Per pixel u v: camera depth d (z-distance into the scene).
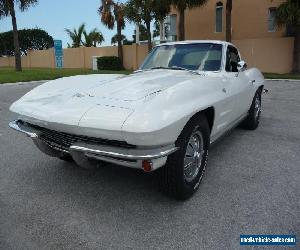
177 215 2.87
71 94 3.22
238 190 3.35
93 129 2.62
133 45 26.61
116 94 2.96
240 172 3.82
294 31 17.70
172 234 2.60
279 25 16.91
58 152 3.55
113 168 3.92
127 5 23.42
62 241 2.52
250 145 4.88
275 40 18.77
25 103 3.27
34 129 3.22
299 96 10.02
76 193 3.30
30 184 3.52
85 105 2.86
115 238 2.55
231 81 4.06
